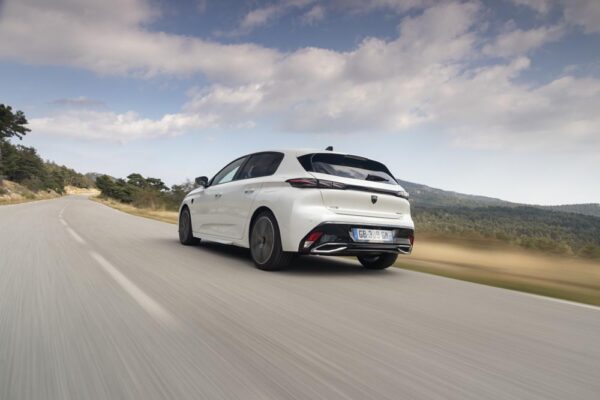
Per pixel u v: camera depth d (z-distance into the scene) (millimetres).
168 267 4836
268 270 4977
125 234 8883
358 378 1964
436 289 4391
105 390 1741
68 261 4992
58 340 2318
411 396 1800
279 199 4773
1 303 3053
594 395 1914
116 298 3279
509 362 2297
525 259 6977
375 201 4898
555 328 3086
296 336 2543
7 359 2043
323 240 4590
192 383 1834
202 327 2633
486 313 3432
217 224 6137
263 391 1783
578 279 5648
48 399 1655
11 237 7555
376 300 3680
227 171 6352
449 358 2303
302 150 5070
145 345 2279
